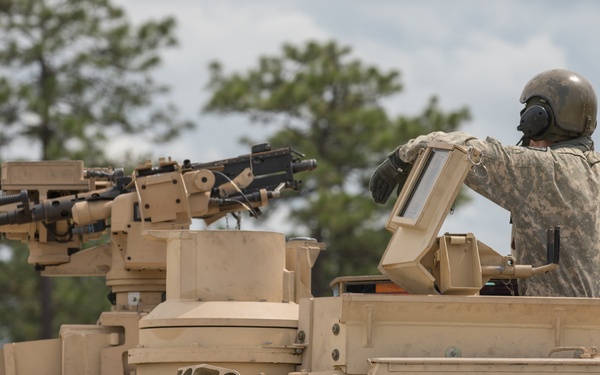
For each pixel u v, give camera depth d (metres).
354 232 93.75
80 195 41.38
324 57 104.12
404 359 25.69
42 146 104.00
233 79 103.25
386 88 102.75
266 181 43.06
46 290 101.88
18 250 103.19
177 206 38.56
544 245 29.95
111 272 39.44
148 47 110.31
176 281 30.31
